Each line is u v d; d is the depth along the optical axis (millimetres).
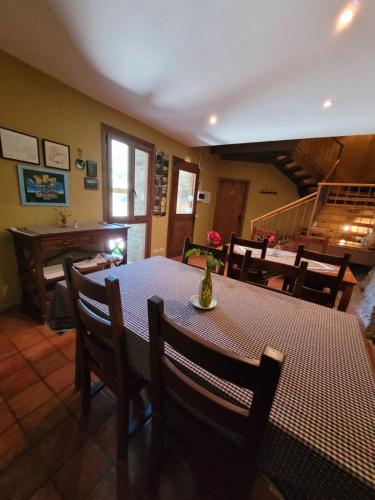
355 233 3957
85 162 2480
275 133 3143
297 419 512
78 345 1121
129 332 803
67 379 1404
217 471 647
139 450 1033
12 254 2059
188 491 891
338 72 1633
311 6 1117
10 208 1967
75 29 1405
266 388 426
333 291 1345
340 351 782
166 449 903
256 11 1172
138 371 846
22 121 1910
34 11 1280
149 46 1506
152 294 1124
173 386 612
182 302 1064
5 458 976
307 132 3021
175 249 4574
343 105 2139
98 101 2477
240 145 4402
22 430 1094
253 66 1639
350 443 467
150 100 2338
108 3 1195
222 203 5770
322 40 1330
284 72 1688
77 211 2506
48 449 1018
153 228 3850
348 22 1187
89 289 786
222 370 477
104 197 2775
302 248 1840
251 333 856
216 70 1721
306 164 4371
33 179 2066
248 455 530
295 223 5316
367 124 2576
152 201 3631
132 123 2945
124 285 1214
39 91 1972
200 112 2549
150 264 1621
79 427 1119
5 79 1753
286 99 2104
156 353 625
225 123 2857
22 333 1821
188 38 1406
